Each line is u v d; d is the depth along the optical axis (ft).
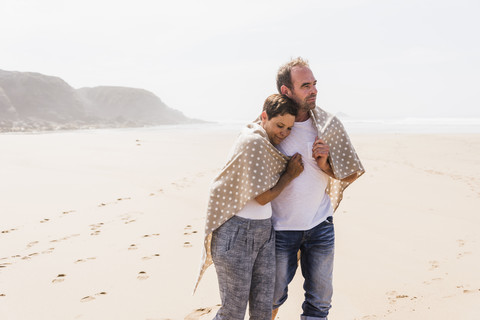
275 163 8.49
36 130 315.78
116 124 551.59
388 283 14.65
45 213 26.40
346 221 23.16
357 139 93.15
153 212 26.05
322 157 8.77
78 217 25.23
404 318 11.96
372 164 49.06
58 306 13.46
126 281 15.25
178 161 52.24
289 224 9.10
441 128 165.78
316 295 9.47
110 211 26.58
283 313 12.63
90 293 14.35
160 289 14.48
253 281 8.75
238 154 8.22
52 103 607.78
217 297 13.75
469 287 14.06
